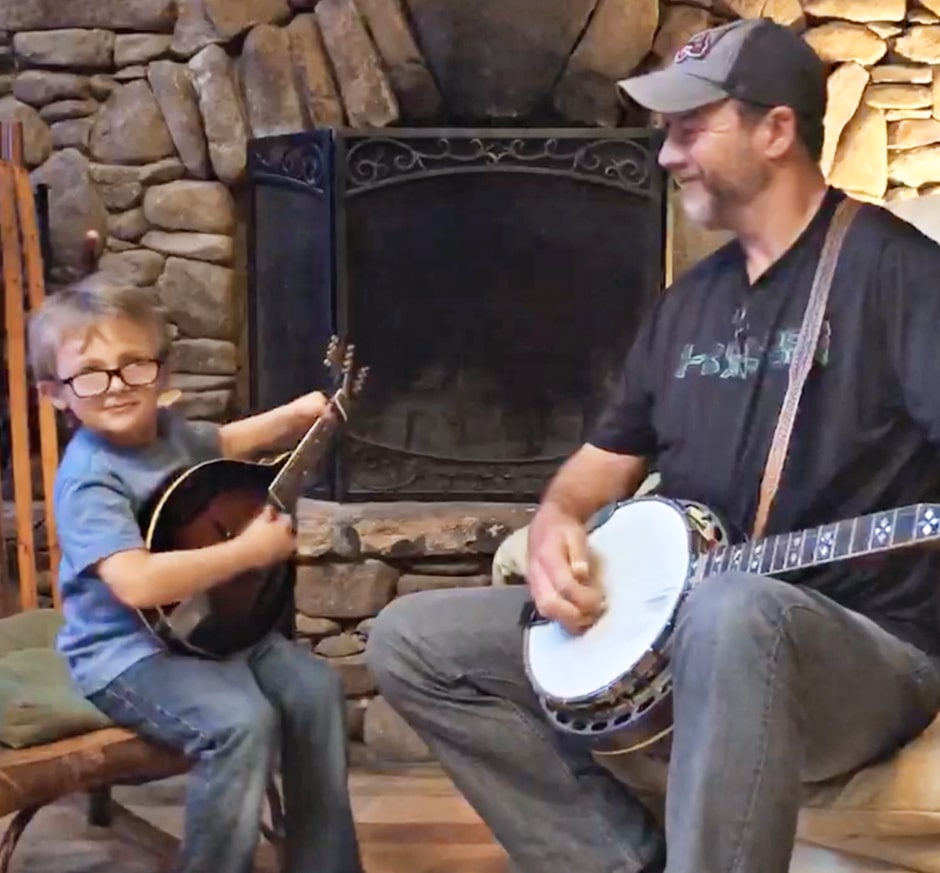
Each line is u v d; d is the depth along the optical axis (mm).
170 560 1751
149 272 3145
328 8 3033
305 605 2918
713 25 3059
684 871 1363
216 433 2006
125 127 3115
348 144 2928
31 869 2189
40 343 1853
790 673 1399
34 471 3029
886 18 3086
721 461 1693
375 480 3012
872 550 1408
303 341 3045
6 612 2236
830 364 1614
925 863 1528
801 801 1465
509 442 3021
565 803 1829
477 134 2924
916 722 1567
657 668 1561
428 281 2982
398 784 2697
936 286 1581
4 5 3102
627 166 2922
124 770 1757
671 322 1804
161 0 3078
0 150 2459
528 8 2975
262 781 1760
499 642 1826
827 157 3115
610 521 1808
